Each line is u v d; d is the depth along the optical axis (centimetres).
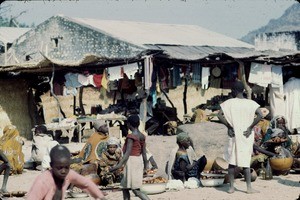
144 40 2870
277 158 1279
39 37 3347
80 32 3084
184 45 2962
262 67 2111
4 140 1463
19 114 2508
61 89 2330
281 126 1395
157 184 1106
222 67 2194
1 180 1362
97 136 1270
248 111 1105
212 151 1372
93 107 2411
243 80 2098
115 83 2312
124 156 973
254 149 1283
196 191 1135
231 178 1112
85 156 1256
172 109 2291
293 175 1317
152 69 2041
